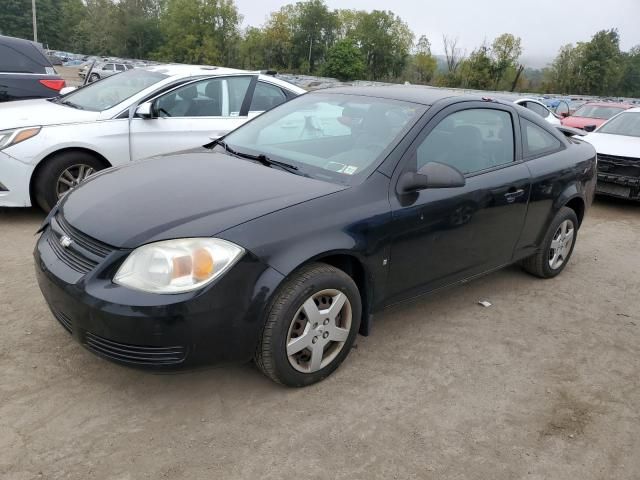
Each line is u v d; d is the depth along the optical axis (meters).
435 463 2.58
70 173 5.55
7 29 94.62
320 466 2.51
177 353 2.57
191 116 6.18
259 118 4.34
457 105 3.77
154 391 2.95
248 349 2.72
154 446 2.56
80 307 2.57
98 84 6.59
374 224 3.08
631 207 8.45
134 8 95.88
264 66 95.69
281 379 2.90
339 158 3.44
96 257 2.64
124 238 2.62
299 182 3.17
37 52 8.07
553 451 2.73
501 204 3.90
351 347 3.21
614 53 81.25
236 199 2.89
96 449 2.51
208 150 3.94
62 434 2.59
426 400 3.05
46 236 3.09
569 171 4.58
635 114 8.99
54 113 5.69
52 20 98.31
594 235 6.70
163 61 90.94
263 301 2.67
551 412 3.04
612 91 85.00
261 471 2.45
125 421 2.71
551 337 3.89
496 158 4.00
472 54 70.94
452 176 3.20
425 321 3.97
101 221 2.77
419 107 3.65
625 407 3.13
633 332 4.07
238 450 2.57
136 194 2.99
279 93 6.86
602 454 2.74
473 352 3.60
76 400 2.83
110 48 95.25
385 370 3.30
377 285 3.23
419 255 3.42
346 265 3.15
